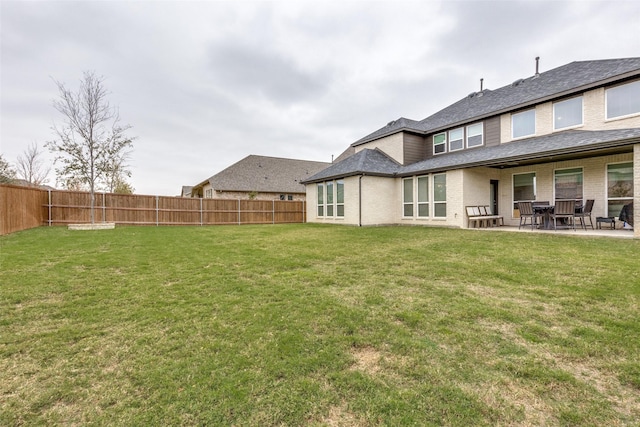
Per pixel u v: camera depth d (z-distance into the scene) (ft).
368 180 49.29
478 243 26.14
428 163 48.24
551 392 6.75
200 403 6.42
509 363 7.86
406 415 6.05
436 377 7.29
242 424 5.84
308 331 9.79
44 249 24.43
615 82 33.12
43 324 10.48
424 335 9.47
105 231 39.32
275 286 14.71
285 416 6.07
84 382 7.22
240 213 64.69
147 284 15.03
